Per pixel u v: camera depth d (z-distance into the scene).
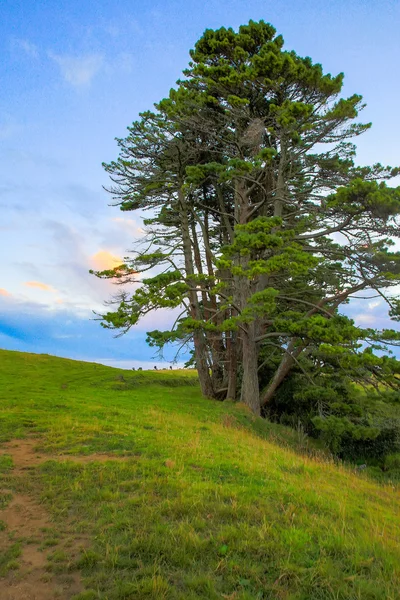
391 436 22.55
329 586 5.25
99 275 24.38
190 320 21.59
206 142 27.25
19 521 6.88
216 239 32.59
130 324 21.73
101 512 7.08
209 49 25.83
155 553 5.79
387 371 18.84
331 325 20.16
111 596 4.96
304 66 22.66
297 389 25.61
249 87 23.91
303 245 25.45
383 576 5.65
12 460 9.90
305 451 18.64
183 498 7.49
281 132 22.86
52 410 16.17
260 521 6.92
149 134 25.78
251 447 13.55
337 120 22.92
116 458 10.31
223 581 5.31
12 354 40.84
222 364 28.64
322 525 7.12
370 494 11.34
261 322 24.77
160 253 24.98
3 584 5.22
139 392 26.70
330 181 24.38
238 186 26.09
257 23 25.19
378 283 21.42
